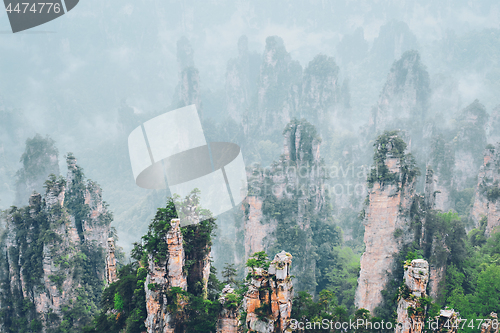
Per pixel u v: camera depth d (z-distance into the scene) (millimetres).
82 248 99812
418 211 88625
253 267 50688
